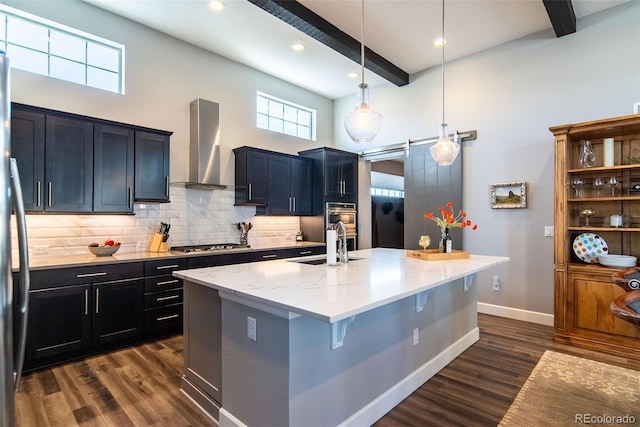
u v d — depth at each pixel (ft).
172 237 14.01
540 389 8.26
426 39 13.94
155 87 13.58
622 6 11.71
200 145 14.05
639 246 11.10
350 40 13.64
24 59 11.16
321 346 6.13
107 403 7.68
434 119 16.44
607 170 11.14
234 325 6.56
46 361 9.55
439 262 9.41
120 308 10.77
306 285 6.41
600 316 10.59
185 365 8.07
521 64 13.82
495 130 14.47
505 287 14.12
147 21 12.95
